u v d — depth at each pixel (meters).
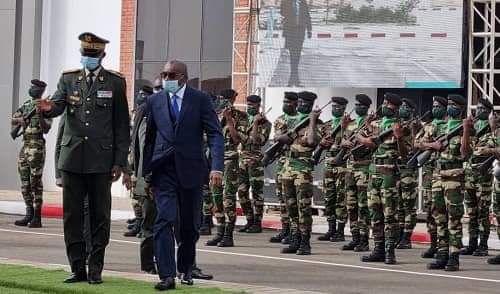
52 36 24.92
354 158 15.00
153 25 23.61
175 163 9.85
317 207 20.11
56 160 10.41
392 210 13.65
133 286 10.02
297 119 14.54
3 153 25.38
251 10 21.36
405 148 13.46
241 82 21.59
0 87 25.28
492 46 18.62
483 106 14.32
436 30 18.95
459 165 13.04
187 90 10.05
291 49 20.48
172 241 9.91
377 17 19.53
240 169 17.50
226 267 12.91
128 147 10.23
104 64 24.25
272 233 17.77
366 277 12.27
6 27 25.23
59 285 10.00
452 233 13.12
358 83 19.80
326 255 14.59
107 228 10.21
